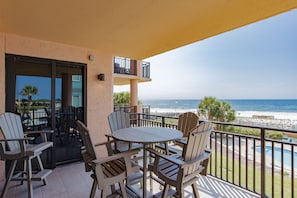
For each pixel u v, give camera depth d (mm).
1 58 2912
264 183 2299
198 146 1871
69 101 3689
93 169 1844
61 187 2652
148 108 11898
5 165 2938
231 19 2500
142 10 2234
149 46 3715
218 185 2703
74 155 3723
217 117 13750
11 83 3018
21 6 2117
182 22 2576
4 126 2432
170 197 2244
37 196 2404
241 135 2646
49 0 1996
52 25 2676
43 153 3373
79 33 3000
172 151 2654
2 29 2816
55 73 3490
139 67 10992
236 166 4746
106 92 4164
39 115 3322
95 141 3963
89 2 2043
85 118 3850
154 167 2027
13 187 2654
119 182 1966
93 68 3965
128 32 2951
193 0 2016
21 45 3105
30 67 3242
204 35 3111
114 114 3209
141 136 2252
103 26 2723
